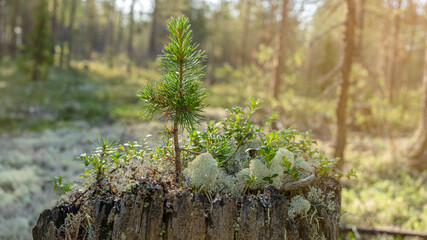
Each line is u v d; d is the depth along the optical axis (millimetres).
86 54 39438
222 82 19547
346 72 7445
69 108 15609
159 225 1429
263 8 27547
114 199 1486
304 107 9773
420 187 8047
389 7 11398
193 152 1556
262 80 12844
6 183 6301
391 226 5152
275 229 1476
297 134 1839
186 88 1470
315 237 1624
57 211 1520
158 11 23484
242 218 1460
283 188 1588
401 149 10367
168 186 1508
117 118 14102
